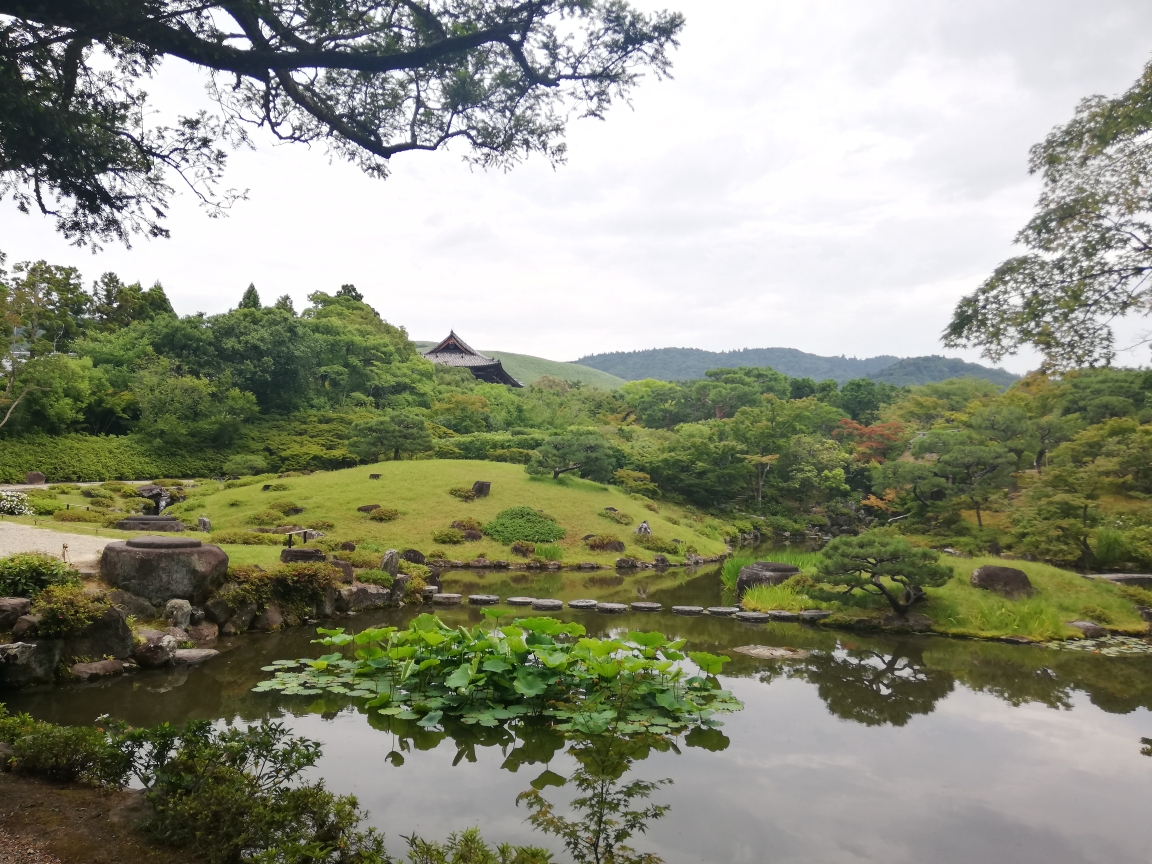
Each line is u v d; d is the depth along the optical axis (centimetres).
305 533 2242
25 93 502
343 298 7194
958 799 670
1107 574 2016
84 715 816
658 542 2755
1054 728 888
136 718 812
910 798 670
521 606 1662
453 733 807
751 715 911
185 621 1146
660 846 565
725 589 2067
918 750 798
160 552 1153
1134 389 3366
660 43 612
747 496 4416
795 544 3566
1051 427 3272
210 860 451
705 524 3597
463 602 1680
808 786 691
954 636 1480
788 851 562
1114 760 778
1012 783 710
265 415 4738
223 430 4200
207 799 474
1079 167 620
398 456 3772
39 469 3438
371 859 471
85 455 3672
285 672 988
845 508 4447
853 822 616
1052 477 2380
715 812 629
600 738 794
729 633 1450
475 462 3481
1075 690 1077
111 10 468
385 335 6731
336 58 543
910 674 1158
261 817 465
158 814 484
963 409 5331
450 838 541
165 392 3988
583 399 7100
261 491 2883
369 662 977
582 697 884
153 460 3869
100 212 574
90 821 488
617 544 2641
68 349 4528
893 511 3650
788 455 4469
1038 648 1381
